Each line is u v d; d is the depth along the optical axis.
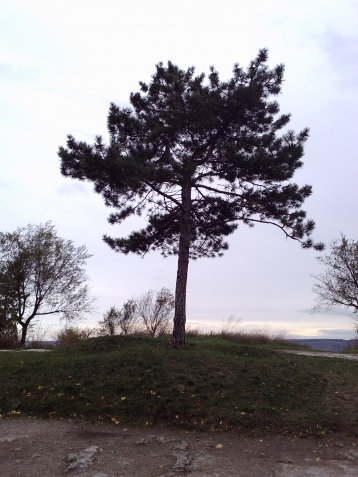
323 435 6.59
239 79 11.55
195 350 10.50
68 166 10.69
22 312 23.69
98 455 5.72
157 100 12.48
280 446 6.20
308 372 9.39
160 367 8.91
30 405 7.86
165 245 13.47
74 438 6.41
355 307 23.95
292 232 11.23
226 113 11.35
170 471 5.23
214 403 7.57
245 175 11.13
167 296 21.23
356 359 12.72
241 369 9.10
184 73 12.43
